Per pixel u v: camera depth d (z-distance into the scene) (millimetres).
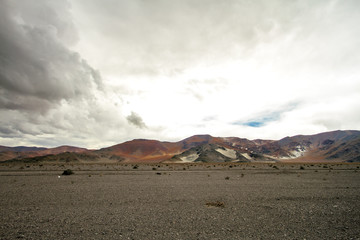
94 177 35844
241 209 14000
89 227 10438
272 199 17234
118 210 13727
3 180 31281
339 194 19594
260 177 36594
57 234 9531
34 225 10742
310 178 34688
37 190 21766
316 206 14898
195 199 17172
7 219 11750
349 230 10164
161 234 9500
